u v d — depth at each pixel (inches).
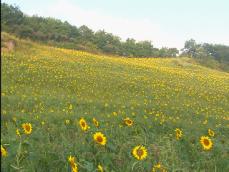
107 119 494.0
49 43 2450.8
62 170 214.2
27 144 246.4
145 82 1433.3
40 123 413.7
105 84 1222.9
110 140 308.0
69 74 1295.5
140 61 2454.5
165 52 3641.7
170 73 1955.0
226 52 4205.2
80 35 2925.7
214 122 703.7
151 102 956.6
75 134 324.2
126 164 245.1
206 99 1285.7
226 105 1222.9
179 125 518.3
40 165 218.1
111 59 2065.7
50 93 911.7
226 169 279.3
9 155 212.2
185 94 1320.1
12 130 327.0
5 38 1705.2
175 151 317.1
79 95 951.6
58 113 505.4
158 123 500.4
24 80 1071.0
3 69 1162.6
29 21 2518.5
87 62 1754.4
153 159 266.4
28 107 614.9
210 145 281.9
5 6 2176.4
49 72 1268.5
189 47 4138.8
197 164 289.3
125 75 1542.8
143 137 367.2
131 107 714.8
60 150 244.7
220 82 1998.0
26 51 1694.1
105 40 3056.1
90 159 243.9
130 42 3376.0
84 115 503.5
